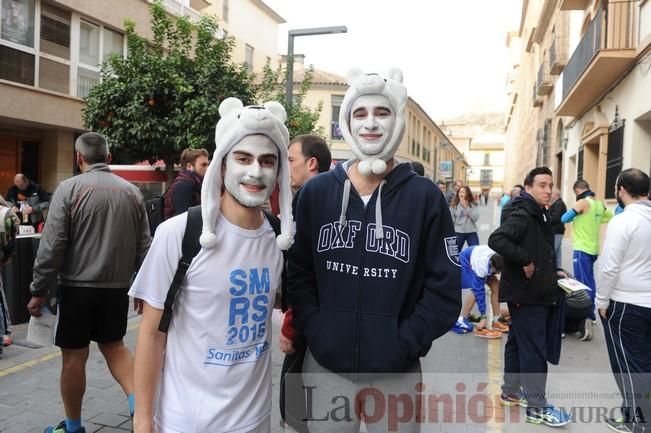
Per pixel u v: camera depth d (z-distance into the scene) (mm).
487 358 4988
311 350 2125
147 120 7910
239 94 8594
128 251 3311
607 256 3457
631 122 10039
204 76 8188
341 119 2150
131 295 1795
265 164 1812
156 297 1772
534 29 24172
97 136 3357
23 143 12953
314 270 2174
